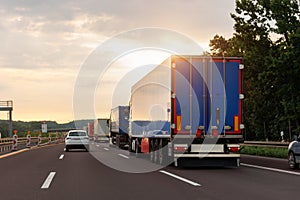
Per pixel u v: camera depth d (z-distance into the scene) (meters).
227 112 18.23
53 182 13.85
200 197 10.64
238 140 18.22
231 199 10.32
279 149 28.00
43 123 65.12
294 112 40.56
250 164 20.84
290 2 39.62
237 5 43.31
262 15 42.78
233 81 18.33
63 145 48.97
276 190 11.80
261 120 49.62
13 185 13.14
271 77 40.03
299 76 38.53
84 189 12.20
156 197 10.69
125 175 15.92
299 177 14.98
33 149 38.03
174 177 15.12
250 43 44.34
